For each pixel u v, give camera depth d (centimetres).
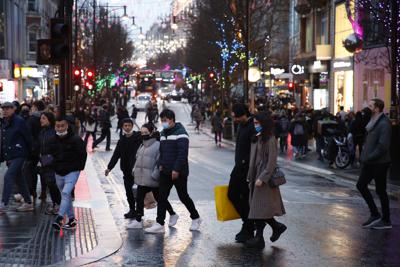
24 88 8762
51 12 10794
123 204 1988
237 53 6925
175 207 1902
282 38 9181
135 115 7400
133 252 1320
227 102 7300
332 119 3694
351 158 3250
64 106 1972
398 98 3095
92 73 7194
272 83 9244
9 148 1722
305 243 1420
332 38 6100
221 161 3650
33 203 1889
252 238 1391
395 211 1925
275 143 1342
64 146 1493
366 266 1227
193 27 8562
